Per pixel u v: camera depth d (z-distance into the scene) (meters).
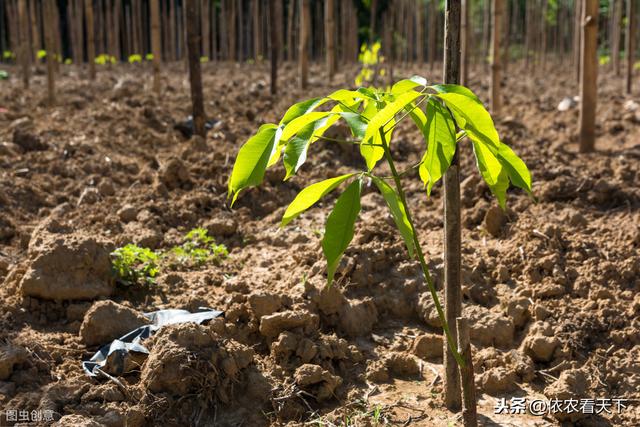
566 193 5.17
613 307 3.80
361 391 3.28
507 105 9.38
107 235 4.81
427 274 2.24
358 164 6.27
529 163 5.83
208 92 9.47
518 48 21.64
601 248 4.40
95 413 2.85
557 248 4.36
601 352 3.52
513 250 4.38
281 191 5.73
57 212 5.08
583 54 6.42
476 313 3.80
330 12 10.82
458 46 2.47
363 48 8.73
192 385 3.04
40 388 2.94
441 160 1.97
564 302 3.88
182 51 19.67
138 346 3.23
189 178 5.69
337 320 3.75
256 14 15.31
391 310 3.97
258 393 3.13
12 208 5.06
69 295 3.70
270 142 2.00
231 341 3.28
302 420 3.07
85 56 21.84
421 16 14.94
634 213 4.89
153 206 5.22
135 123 7.15
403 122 7.45
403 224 1.90
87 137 6.55
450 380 3.06
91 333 3.39
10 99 8.09
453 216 2.70
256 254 4.71
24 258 4.42
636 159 6.15
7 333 3.34
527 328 3.76
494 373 3.33
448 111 2.00
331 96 2.07
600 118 8.12
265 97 9.05
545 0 15.05
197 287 4.12
